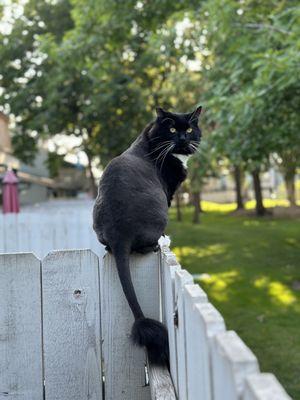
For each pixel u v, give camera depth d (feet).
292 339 18.08
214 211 96.12
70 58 38.68
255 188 77.92
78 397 7.18
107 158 61.21
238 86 26.50
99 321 7.26
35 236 20.62
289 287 26.96
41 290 7.15
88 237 20.58
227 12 23.39
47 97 56.39
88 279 7.25
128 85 55.52
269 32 22.17
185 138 9.89
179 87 48.06
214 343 3.67
